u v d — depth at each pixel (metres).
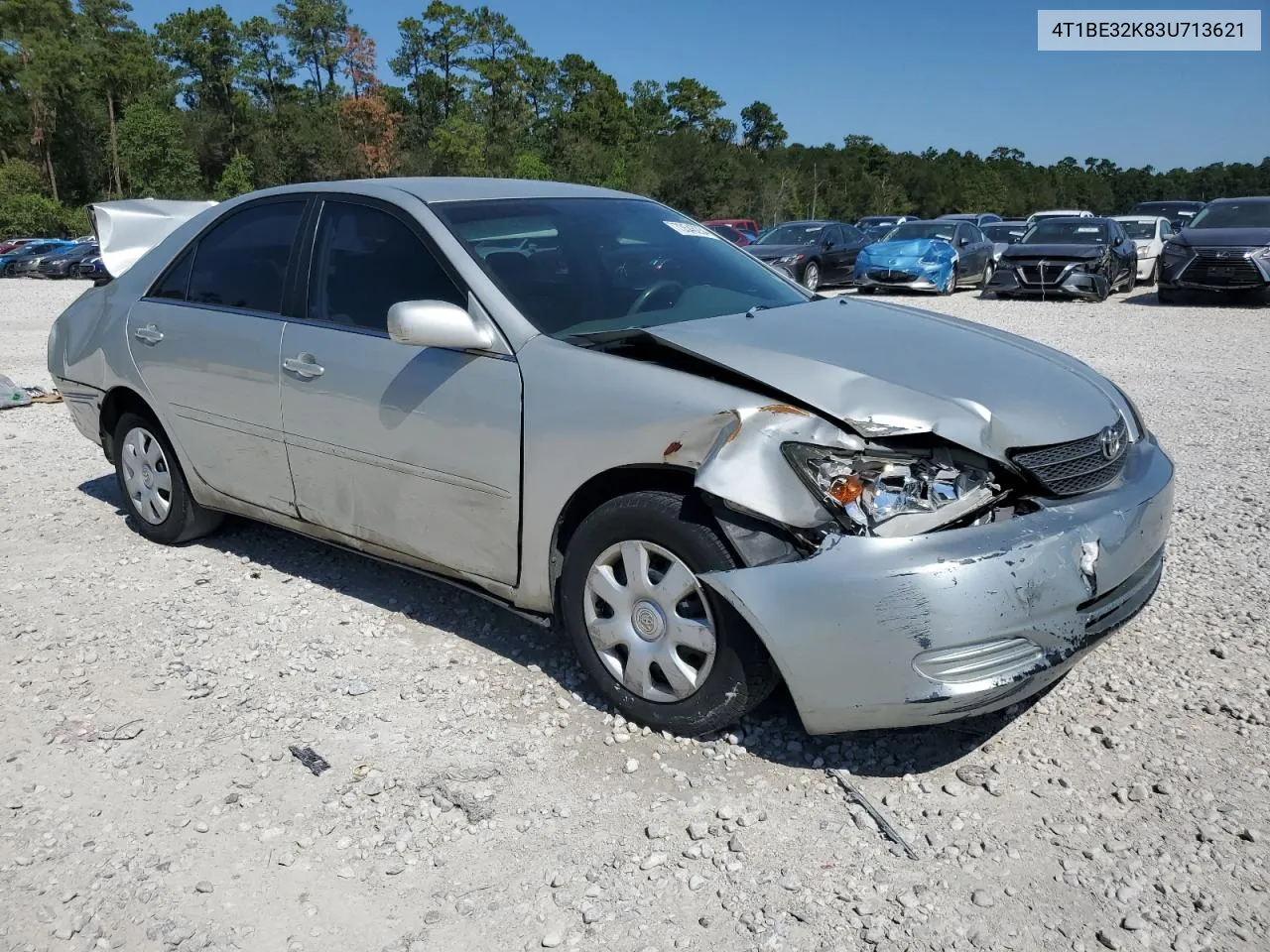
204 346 4.29
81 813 2.83
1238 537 4.86
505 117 99.50
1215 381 9.19
